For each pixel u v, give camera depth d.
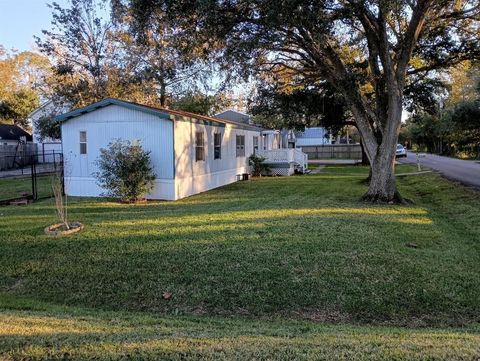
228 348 2.84
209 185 15.04
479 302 4.62
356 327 3.98
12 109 43.53
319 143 56.34
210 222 8.23
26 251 6.46
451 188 13.23
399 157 37.94
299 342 3.06
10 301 4.78
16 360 2.56
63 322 3.66
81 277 5.45
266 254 5.96
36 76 43.38
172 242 6.68
